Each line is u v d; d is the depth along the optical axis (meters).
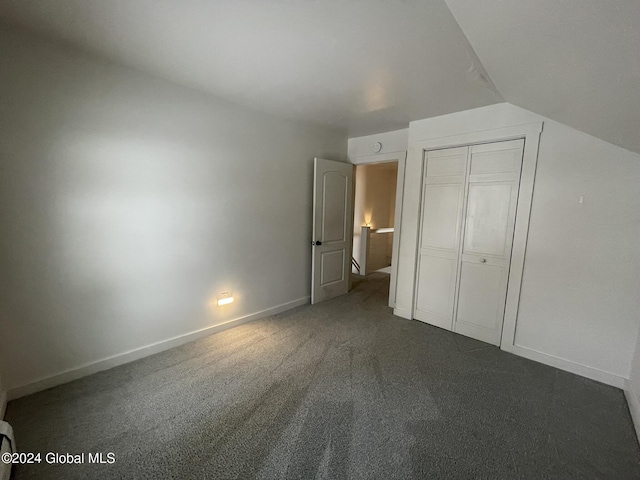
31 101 1.79
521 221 2.52
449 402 1.93
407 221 3.36
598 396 2.03
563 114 2.01
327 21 1.52
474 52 1.73
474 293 2.90
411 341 2.83
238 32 1.66
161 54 1.94
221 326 2.96
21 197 1.81
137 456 1.46
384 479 1.36
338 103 2.76
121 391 1.97
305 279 3.86
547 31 1.11
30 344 1.91
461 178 2.94
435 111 2.88
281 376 2.19
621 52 1.00
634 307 2.07
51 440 1.55
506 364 2.44
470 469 1.43
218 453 1.49
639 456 1.53
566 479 1.40
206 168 2.68
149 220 2.37
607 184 2.12
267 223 3.29
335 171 3.87
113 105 2.10
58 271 1.98
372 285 4.90
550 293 2.41
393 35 1.62
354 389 2.05
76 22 1.61
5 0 1.42
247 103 2.85
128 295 2.31
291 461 1.45
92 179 2.06
